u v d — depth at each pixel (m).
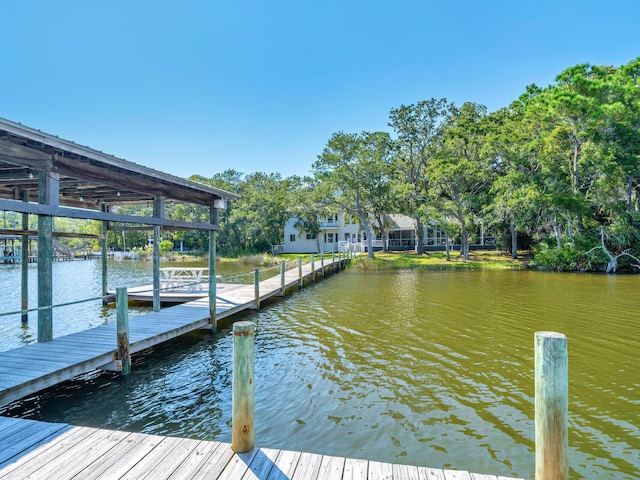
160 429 4.29
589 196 21.59
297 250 41.78
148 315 8.33
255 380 5.70
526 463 3.60
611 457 3.72
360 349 7.20
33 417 4.58
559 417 2.08
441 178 26.33
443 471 2.50
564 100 19.16
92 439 2.93
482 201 26.62
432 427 4.30
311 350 7.17
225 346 7.53
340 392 5.26
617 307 11.16
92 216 6.24
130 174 6.92
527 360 6.52
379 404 4.89
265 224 38.06
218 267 29.59
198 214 41.09
